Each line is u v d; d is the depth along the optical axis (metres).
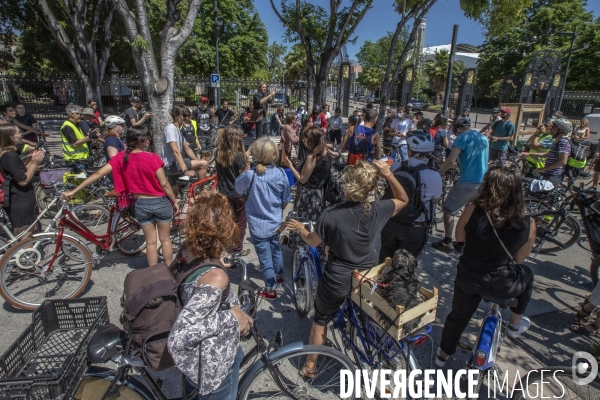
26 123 7.77
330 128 12.05
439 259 5.00
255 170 3.61
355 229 2.42
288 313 3.73
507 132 8.61
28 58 25.33
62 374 1.69
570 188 6.95
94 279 4.21
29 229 4.05
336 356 2.29
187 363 1.67
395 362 2.50
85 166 5.75
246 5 33.91
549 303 4.02
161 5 23.08
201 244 1.75
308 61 12.66
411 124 10.52
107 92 19.20
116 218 4.26
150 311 1.86
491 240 2.45
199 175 5.63
